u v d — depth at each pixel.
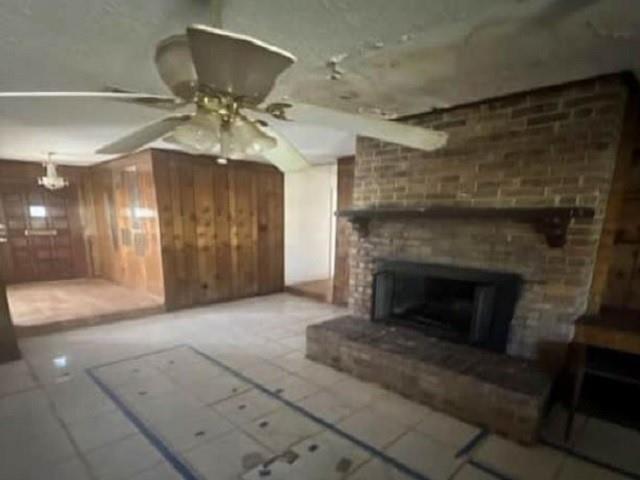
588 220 2.25
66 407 2.53
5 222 5.71
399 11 1.43
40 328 3.92
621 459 2.05
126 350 3.53
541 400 2.11
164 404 2.58
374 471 1.95
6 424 2.33
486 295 2.62
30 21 1.50
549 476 1.92
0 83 2.22
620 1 1.36
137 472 1.92
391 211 3.02
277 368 3.16
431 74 2.12
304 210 6.37
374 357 2.82
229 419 2.40
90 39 1.67
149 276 5.04
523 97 2.46
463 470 1.96
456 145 2.79
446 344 2.84
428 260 3.04
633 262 2.58
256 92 1.15
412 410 2.52
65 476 1.89
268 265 5.94
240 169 5.44
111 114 2.86
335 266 5.25
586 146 2.24
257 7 1.40
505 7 1.40
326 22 1.52
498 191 2.62
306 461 2.02
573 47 1.76
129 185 5.18
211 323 4.38
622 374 2.15
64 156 5.15
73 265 6.32
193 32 0.88
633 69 2.05
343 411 2.50
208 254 5.18
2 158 5.33
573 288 2.34
